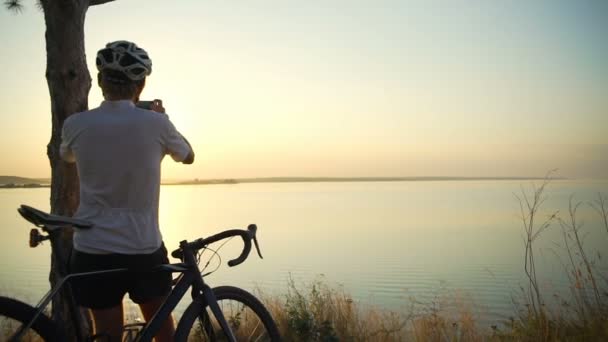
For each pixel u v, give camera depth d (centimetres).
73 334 403
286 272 3966
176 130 281
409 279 3344
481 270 3706
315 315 585
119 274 257
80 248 257
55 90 413
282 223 12888
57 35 411
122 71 268
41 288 1142
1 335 238
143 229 263
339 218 14712
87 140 261
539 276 645
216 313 284
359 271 4125
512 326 495
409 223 11800
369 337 539
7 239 7394
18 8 474
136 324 274
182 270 276
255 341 315
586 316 487
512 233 8481
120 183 261
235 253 5388
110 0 453
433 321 551
